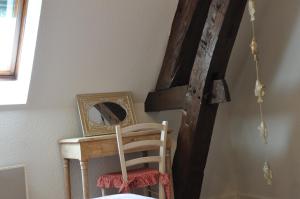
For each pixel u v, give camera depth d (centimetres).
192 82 321
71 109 345
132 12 336
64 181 331
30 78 312
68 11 304
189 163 324
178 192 335
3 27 315
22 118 319
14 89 323
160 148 320
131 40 351
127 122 360
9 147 310
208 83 309
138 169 341
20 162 314
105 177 311
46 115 331
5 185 295
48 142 329
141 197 198
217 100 302
